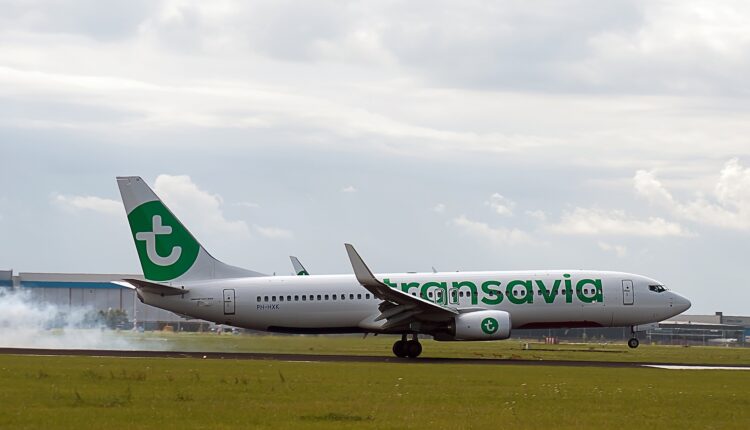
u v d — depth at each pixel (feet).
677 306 473.67
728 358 547.49
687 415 209.97
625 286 469.98
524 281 462.60
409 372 334.85
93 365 352.08
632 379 318.24
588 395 253.44
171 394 237.66
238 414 197.47
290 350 568.00
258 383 274.77
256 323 467.52
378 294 435.94
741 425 193.57
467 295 457.68
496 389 267.39
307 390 254.47
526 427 184.44
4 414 191.93
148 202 472.03
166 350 544.21
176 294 468.34
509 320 438.40
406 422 188.75
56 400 219.41
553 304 461.78
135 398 226.58
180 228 472.44
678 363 449.89
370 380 292.81
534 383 292.40
